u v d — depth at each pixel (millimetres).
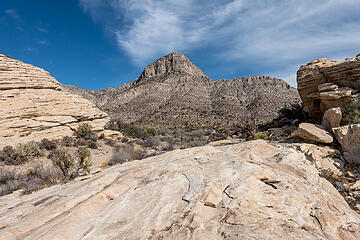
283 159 5156
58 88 23375
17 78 18953
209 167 4012
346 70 11758
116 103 100375
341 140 8188
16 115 16656
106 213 2740
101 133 23203
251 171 3744
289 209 2889
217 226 2438
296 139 10461
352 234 2578
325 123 10281
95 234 2330
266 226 2404
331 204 3316
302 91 14664
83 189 3676
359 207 5215
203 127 42438
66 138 18125
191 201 2873
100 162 14438
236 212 2676
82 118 22453
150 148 21359
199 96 108438
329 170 7086
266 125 18859
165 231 2348
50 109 19734
